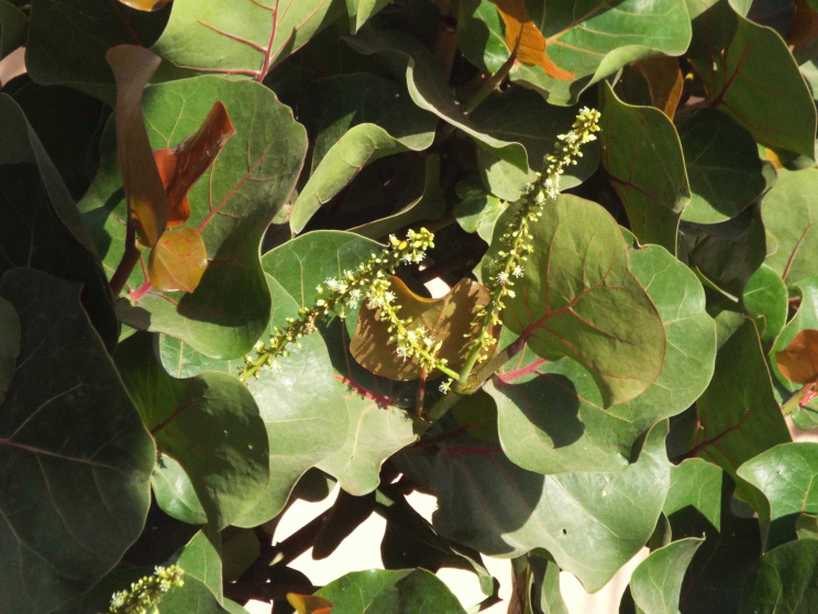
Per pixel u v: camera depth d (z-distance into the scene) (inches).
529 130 77.6
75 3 72.6
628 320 70.8
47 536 66.3
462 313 72.5
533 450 72.6
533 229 71.4
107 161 70.9
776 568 79.0
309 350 71.5
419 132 75.2
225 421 67.7
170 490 70.4
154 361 68.6
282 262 73.1
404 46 76.8
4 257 69.3
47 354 66.9
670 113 79.4
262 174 69.3
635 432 73.2
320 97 76.0
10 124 68.9
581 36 78.2
